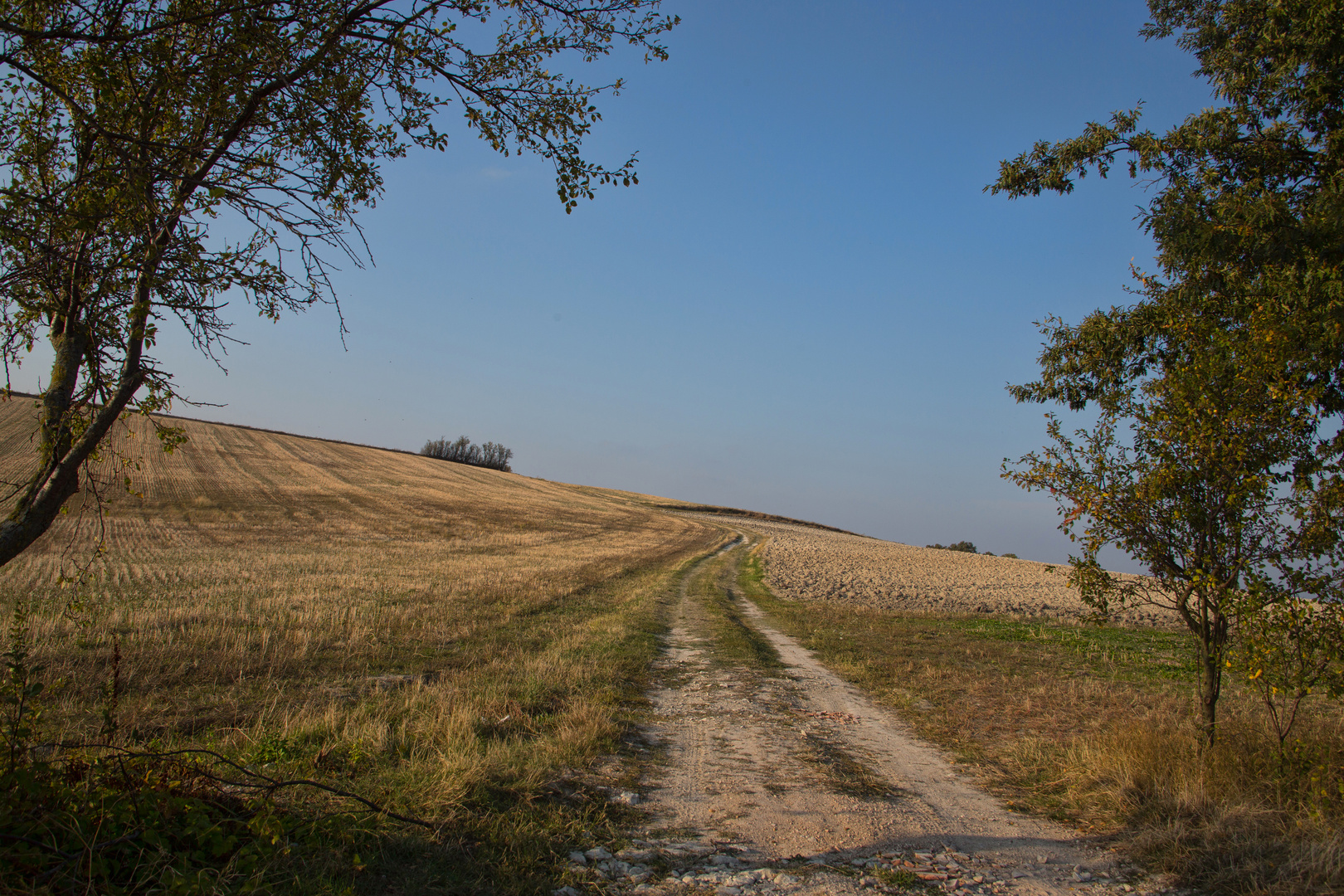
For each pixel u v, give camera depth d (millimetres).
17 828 3385
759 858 4590
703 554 45219
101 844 3410
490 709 7523
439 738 6328
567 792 5512
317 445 81000
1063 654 13898
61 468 3896
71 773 4031
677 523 71250
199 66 3906
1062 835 5141
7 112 3848
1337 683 5254
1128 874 4426
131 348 4105
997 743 7617
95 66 3582
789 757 7004
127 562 21562
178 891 3203
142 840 3600
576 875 4164
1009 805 5777
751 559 43875
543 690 8672
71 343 4012
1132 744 6043
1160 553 6148
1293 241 7977
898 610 21750
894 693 10023
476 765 5445
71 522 31234
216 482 49875
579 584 23094
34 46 3672
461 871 4016
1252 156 9555
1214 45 10305
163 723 6688
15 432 43469
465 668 10180
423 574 23078
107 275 3898
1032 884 4289
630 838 4793
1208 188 9562
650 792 5762
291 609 14508
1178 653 14234
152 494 42031
